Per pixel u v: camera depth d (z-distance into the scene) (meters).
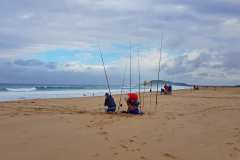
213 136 8.58
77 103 19.47
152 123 10.51
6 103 18.03
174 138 8.17
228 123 10.95
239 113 14.19
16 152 6.32
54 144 7.05
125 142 7.50
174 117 12.38
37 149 6.58
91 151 6.59
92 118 11.45
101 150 6.70
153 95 32.34
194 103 20.39
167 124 10.38
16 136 7.77
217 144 7.65
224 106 18.12
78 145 7.04
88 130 8.85
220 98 27.17
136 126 9.78
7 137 7.63
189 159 6.37
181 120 11.47
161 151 6.84
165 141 7.78
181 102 21.19
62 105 17.72
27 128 8.91
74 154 6.32
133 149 6.89
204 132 9.12
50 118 11.09
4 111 13.34
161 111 14.86
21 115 11.93
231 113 14.17
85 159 6.03
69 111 14.27
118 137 8.02
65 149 6.66
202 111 15.03
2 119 10.66
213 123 10.89
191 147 7.29
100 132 8.61
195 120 11.58
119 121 10.82
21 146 6.79
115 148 6.91
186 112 14.49
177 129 9.46
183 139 8.09
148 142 7.61
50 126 9.33
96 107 16.86
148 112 14.30
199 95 33.75
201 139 8.16
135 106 13.68
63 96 31.52
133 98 13.68
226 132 9.20
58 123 9.96
